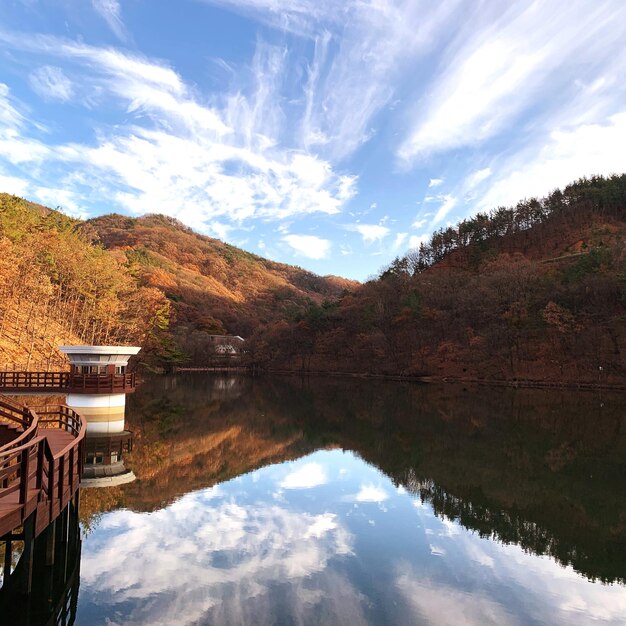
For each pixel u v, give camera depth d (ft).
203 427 112.37
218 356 399.44
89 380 101.19
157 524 47.80
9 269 170.30
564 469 74.28
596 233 391.86
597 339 233.96
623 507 55.88
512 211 470.80
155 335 258.98
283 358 379.96
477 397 188.44
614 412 141.49
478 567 38.96
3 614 29.68
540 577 37.32
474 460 81.00
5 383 101.19
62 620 29.25
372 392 215.10
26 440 41.04
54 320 213.05
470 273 377.50
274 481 66.64
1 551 39.73
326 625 29.19
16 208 210.59
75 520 41.09
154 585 34.42
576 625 30.12
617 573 38.14
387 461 80.28
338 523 49.37
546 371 243.40
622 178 465.06
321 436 104.42
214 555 40.19
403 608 31.71
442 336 304.91
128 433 98.78
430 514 52.85
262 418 130.21
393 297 353.92
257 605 31.63
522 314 265.95
